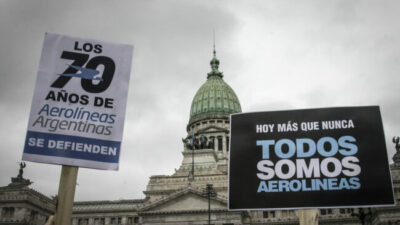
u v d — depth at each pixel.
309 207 17.42
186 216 101.62
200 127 160.12
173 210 102.38
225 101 164.88
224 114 161.00
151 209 104.00
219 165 133.38
